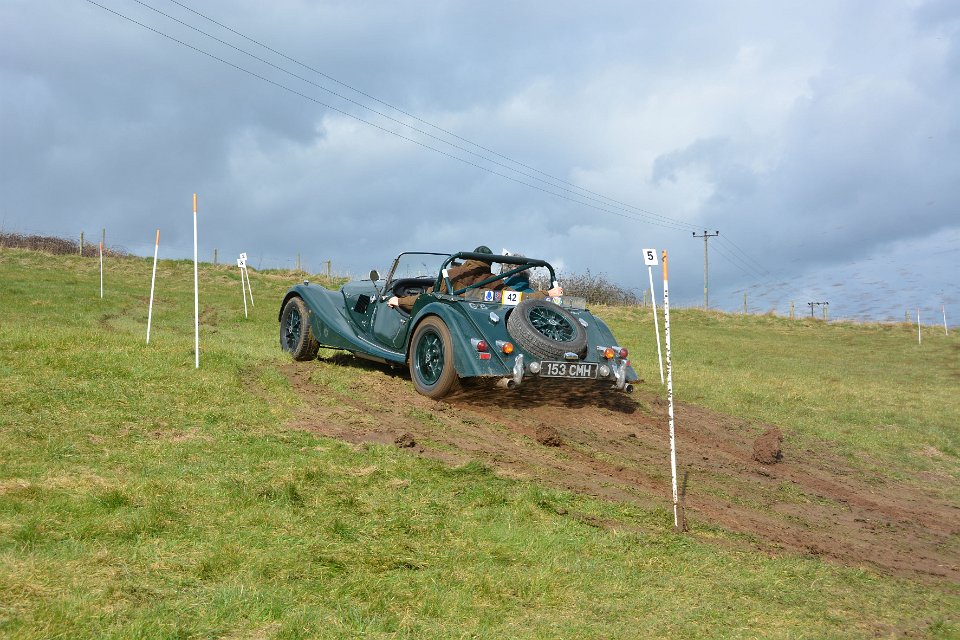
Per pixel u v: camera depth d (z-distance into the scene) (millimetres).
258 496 4086
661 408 9633
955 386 16859
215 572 3023
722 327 32531
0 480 3848
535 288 9344
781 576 4082
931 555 5348
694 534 4715
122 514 3549
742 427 9258
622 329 26453
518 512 4430
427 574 3312
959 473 8500
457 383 7664
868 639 3279
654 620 3143
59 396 5711
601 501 5039
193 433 5316
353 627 2678
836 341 29672
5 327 8688
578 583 3463
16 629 2350
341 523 3803
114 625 2461
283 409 6383
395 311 8852
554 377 7465
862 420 10852
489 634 2787
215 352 8211
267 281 29453
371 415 6805
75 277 24297
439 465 5312
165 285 25734
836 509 6289
